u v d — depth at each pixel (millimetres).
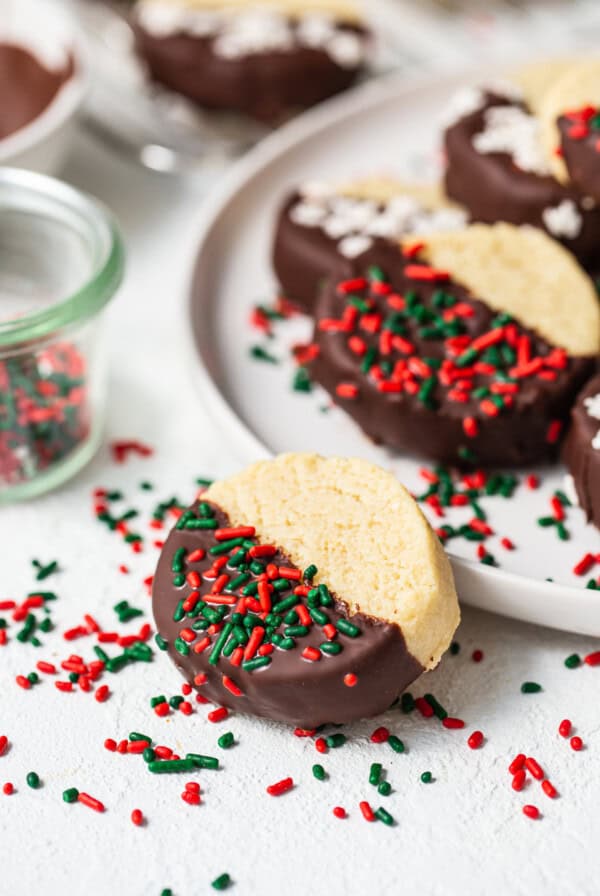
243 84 516
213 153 531
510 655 370
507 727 354
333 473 370
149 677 366
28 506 409
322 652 339
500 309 407
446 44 573
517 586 362
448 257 419
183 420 435
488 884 330
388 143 503
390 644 339
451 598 350
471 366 398
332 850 335
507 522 388
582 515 389
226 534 358
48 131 467
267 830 338
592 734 354
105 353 424
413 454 408
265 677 339
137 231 500
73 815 342
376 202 454
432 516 390
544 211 431
